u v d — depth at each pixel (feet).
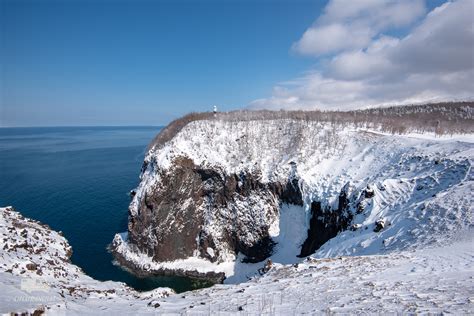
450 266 58.39
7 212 136.87
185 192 198.70
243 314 42.27
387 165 156.25
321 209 161.48
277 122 240.12
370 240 105.40
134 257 180.24
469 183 104.27
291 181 184.34
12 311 42.27
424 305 37.04
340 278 60.23
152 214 187.21
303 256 160.66
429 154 143.54
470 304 35.47
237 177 197.67
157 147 240.12
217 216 197.26
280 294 53.31
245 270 175.94
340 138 203.00
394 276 56.24
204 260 187.42
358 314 36.83
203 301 54.65
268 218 184.44
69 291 69.67
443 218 92.17
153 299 64.28
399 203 119.75
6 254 82.94
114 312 49.83
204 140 217.36
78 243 189.98
